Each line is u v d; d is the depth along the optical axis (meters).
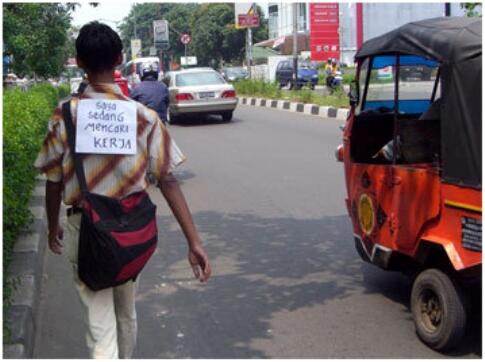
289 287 5.74
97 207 3.07
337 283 5.80
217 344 4.63
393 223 4.83
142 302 5.45
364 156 5.66
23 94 11.57
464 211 4.06
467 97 4.05
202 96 19.06
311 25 29.94
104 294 3.27
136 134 3.18
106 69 3.23
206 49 66.12
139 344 4.64
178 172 11.48
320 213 8.30
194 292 5.66
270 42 58.66
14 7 10.13
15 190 5.73
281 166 11.65
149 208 3.20
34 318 4.87
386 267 5.04
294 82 26.98
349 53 39.91
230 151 13.70
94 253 3.04
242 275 6.08
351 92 5.66
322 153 12.87
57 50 12.64
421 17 29.72
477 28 4.22
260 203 8.95
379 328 4.82
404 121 5.05
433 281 4.34
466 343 4.46
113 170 3.15
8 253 5.16
